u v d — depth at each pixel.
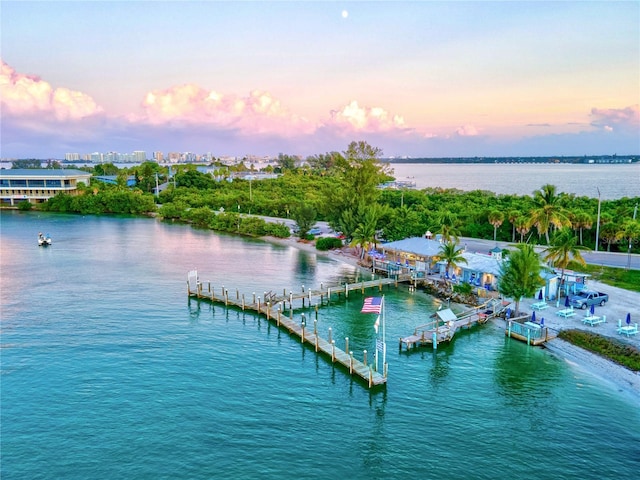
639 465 31.80
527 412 38.41
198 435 34.94
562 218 76.56
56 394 40.56
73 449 33.12
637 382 42.38
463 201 151.88
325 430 35.91
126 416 37.31
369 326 58.66
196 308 65.56
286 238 122.56
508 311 59.09
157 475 30.56
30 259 96.44
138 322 59.31
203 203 172.75
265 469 31.28
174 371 45.41
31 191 195.25
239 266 91.62
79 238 124.19
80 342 52.12
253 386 42.75
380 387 42.62
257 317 62.62
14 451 32.81
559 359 47.62
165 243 117.50
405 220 99.56
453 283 72.00
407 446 33.94
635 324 52.06
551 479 30.41
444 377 44.62
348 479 30.41
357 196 106.94
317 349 50.97
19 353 48.78
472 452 33.25
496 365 46.94
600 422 36.75
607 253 90.12
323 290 71.75
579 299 59.56
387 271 84.38
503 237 108.38
